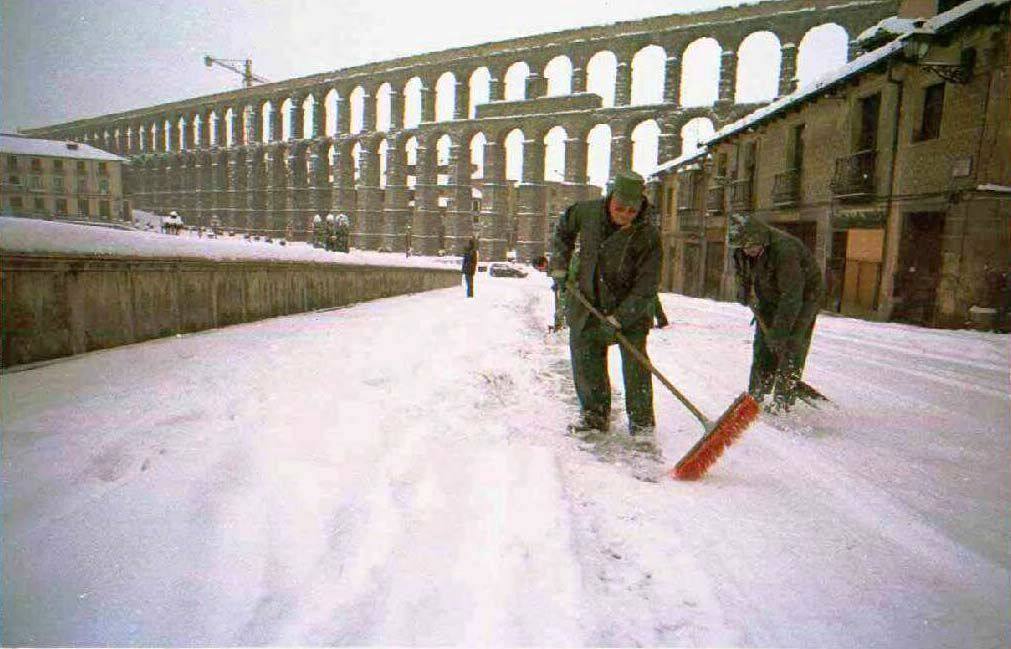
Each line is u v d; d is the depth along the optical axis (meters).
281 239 86.00
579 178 63.97
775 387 4.28
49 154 67.56
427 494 2.39
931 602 1.81
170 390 3.77
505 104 68.62
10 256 4.16
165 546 1.85
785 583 1.91
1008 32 10.74
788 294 4.02
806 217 17.86
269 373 4.46
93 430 2.90
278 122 91.62
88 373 4.16
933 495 2.71
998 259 11.16
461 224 73.56
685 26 57.25
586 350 3.50
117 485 2.28
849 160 15.35
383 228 83.06
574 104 64.25
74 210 69.31
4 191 65.88
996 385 5.72
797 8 51.50
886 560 2.08
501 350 6.57
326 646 1.43
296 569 1.78
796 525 2.35
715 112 55.72
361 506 2.23
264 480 2.40
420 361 5.41
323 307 10.68
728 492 2.70
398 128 78.50
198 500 2.18
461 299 16.70
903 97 13.45
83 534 1.89
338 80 83.81
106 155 71.75
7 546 1.80
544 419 3.80
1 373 4.05
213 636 1.45
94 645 1.38
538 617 1.63
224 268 7.24
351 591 1.69
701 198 27.56
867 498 2.65
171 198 107.38
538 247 67.25
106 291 5.15
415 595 1.69
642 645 1.55
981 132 11.26
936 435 3.79
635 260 3.38
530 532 2.12
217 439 2.85
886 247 13.98
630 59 61.47
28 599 1.55
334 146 85.19
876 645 1.59
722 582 1.90
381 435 3.11
